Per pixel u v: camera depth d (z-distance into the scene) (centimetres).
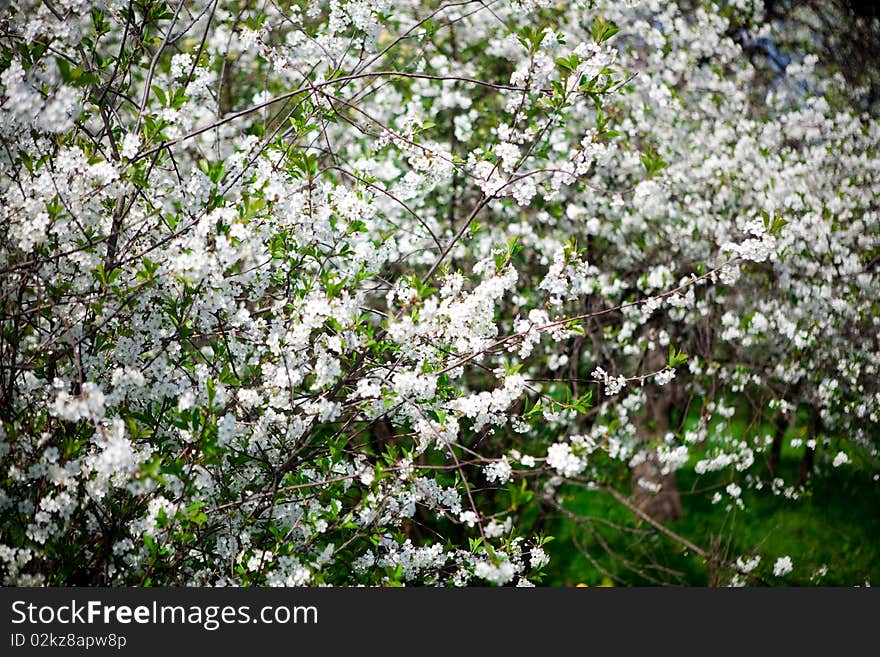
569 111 565
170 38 375
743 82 612
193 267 272
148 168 309
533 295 582
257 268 307
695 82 591
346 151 587
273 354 316
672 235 579
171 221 285
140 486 253
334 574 327
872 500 817
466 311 296
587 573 711
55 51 286
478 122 626
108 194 286
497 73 654
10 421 276
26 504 273
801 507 805
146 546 289
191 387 291
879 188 589
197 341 358
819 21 665
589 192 573
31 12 334
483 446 552
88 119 333
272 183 301
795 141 632
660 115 577
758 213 567
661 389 681
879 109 662
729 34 650
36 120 279
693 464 900
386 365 307
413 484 308
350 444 376
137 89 518
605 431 298
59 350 291
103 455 246
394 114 574
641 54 611
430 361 311
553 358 561
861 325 593
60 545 285
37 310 285
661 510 788
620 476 666
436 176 357
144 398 305
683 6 630
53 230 274
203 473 283
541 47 332
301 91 318
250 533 326
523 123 566
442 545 346
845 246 582
